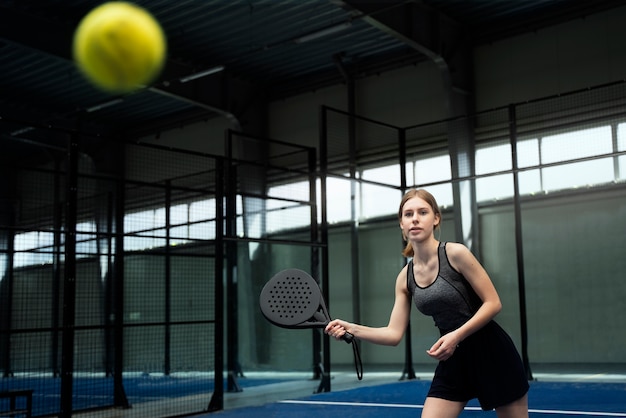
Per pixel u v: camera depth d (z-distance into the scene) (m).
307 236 12.98
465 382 2.38
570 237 10.67
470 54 11.95
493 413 6.52
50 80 13.47
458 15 11.53
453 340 2.18
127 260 12.95
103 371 12.34
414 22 10.88
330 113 13.48
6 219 14.80
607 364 10.22
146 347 12.45
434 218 2.41
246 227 12.98
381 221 12.48
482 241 11.52
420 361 11.74
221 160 7.94
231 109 13.76
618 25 10.53
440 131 11.97
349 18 10.25
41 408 8.48
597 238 10.40
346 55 12.71
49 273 14.27
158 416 7.36
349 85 12.95
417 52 12.34
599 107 10.51
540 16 11.27
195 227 12.85
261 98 14.42
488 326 2.37
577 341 10.54
